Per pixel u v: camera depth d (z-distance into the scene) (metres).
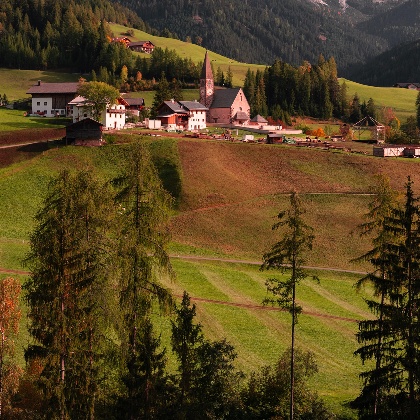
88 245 77.56
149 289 84.75
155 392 76.75
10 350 87.19
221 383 84.12
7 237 185.12
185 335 80.19
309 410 93.19
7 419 83.00
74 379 75.88
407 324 83.00
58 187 79.88
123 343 79.44
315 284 180.00
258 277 182.00
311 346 138.62
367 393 89.25
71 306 76.44
